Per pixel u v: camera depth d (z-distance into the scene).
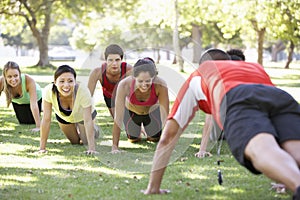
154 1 16.44
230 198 4.02
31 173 4.86
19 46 52.94
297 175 3.14
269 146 3.32
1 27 30.22
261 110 3.61
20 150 6.02
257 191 4.22
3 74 7.62
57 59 45.12
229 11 20.05
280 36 19.53
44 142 5.98
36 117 7.50
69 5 26.84
